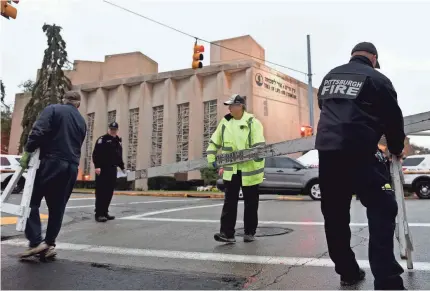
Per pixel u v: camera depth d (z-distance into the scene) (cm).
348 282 299
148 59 2834
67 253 428
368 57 293
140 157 2388
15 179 430
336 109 276
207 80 2281
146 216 752
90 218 725
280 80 2414
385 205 266
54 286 305
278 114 2350
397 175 316
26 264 376
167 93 2366
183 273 340
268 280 317
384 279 255
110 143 694
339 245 295
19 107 3272
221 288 298
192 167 547
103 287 303
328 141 272
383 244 260
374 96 266
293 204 1023
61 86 2639
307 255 399
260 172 479
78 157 424
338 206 292
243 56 2364
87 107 2708
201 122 2253
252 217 479
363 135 263
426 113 334
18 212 399
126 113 2531
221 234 471
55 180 400
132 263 379
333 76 293
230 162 477
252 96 2134
